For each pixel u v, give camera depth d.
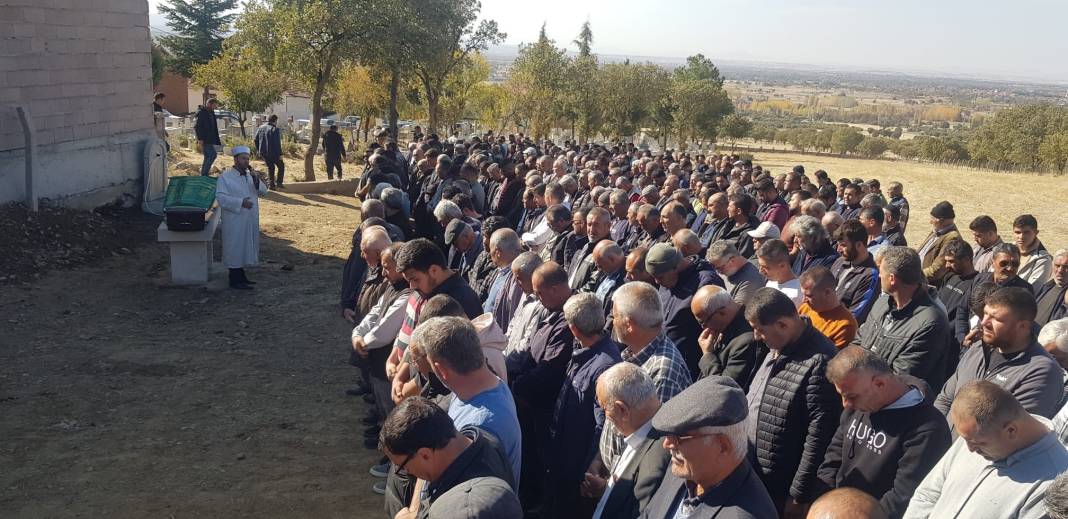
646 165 14.83
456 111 38.84
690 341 5.43
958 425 2.99
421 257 4.96
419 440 2.94
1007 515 2.92
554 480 4.36
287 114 47.38
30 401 6.91
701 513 2.80
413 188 14.69
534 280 4.83
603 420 4.12
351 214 16.69
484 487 2.74
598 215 7.47
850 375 3.43
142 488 5.55
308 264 12.33
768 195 11.31
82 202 13.34
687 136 60.50
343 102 36.31
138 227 13.64
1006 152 59.69
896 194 12.71
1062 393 3.89
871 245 8.48
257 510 5.34
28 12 12.21
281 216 15.59
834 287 4.64
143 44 15.06
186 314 9.64
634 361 4.14
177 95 54.16
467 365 3.60
